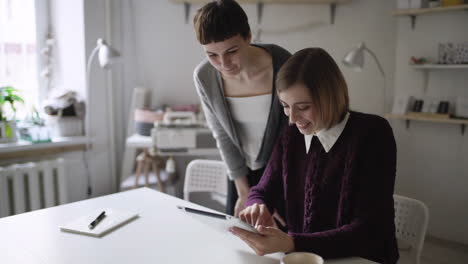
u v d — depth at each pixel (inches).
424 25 106.3
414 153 112.0
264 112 58.5
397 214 52.2
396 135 114.7
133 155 115.0
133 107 114.1
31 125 95.8
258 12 117.4
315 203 42.9
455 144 105.0
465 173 104.2
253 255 38.6
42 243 41.6
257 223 42.4
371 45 116.4
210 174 71.6
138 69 119.3
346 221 40.8
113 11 113.0
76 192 106.7
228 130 61.6
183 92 122.6
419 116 104.8
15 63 102.7
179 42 120.6
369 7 115.3
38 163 92.3
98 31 108.3
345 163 41.1
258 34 118.2
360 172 40.2
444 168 107.4
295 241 36.5
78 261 37.4
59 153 101.3
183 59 121.3
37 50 107.2
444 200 108.2
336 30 117.6
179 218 49.3
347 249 37.3
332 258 37.8
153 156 106.0
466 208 104.7
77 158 105.9
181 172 122.0
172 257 38.2
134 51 118.0
